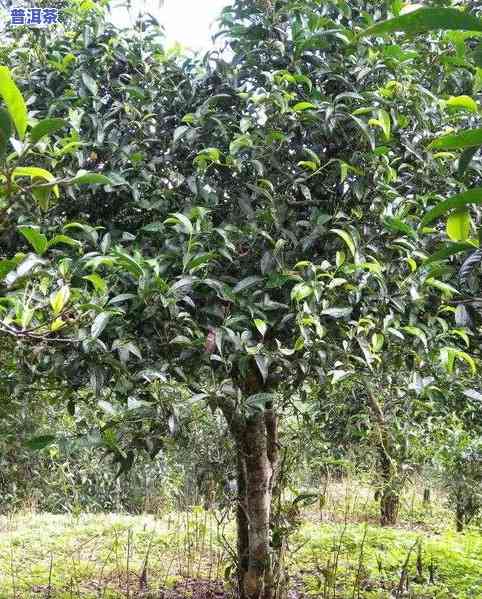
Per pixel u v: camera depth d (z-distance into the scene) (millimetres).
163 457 5570
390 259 2352
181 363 2156
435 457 4746
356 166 2252
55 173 2145
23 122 959
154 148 2428
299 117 2256
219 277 2221
